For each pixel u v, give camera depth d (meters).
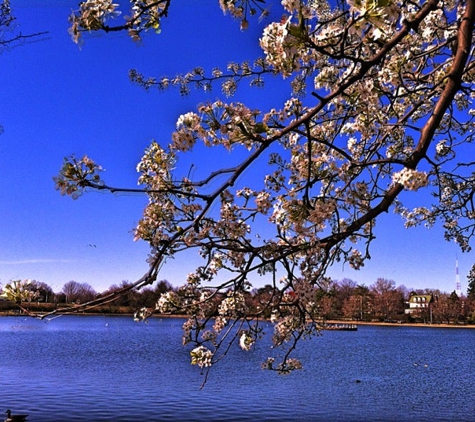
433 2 2.84
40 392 31.33
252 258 3.59
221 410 26.36
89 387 33.16
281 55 3.10
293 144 4.86
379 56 2.87
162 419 24.39
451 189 6.56
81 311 2.93
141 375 38.59
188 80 6.27
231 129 3.11
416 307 134.25
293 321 4.71
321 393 31.22
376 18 2.63
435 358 54.16
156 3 3.10
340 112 4.71
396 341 79.00
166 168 3.55
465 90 4.18
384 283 128.38
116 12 2.85
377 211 3.49
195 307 4.38
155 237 3.47
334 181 4.59
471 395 31.02
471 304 127.25
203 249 4.22
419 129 3.52
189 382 35.25
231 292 4.33
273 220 3.62
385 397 30.12
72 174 2.84
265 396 30.12
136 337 86.44
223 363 45.12
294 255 4.23
